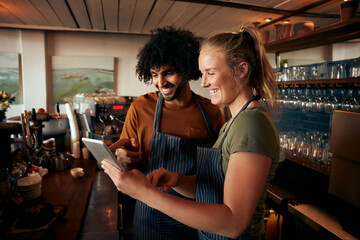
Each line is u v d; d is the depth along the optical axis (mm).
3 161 1480
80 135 2922
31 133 1755
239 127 699
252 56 781
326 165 1953
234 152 680
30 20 3996
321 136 2146
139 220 1290
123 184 710
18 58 4734
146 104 1324
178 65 1130
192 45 1267
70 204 1587
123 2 3061
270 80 820
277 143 712
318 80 2070
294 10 3238
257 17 3574
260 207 804
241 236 801
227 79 763
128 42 5266
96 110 2574
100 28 4551
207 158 915
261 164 645
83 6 3234
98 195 1831
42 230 1257
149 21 3943
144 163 1317
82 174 2066
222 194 839
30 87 4809
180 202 668
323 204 1571
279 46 2727
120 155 1155
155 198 682
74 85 5043
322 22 3832
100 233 1349
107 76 5168
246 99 808
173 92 1185
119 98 2922
